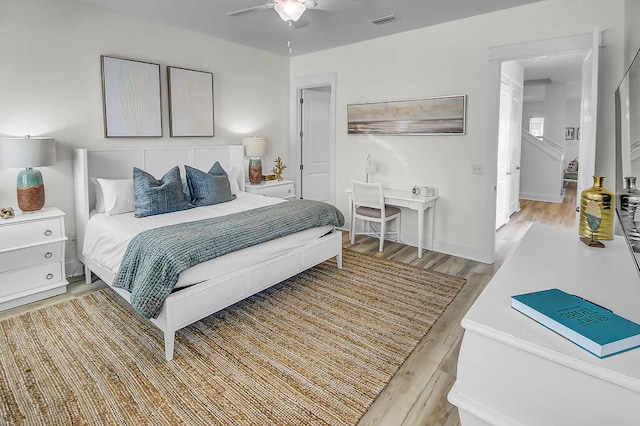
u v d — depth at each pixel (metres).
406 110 4.55
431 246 4.59
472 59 3.98
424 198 4.30
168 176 3.68
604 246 1.65
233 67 4.94
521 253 1.57
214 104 4.77
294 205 3.65
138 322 2.76
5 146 2.95
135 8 3.66
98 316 2.85
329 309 3.01
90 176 3.66
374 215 4.52
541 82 8.50
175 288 2.40
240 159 4.88
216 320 2.82
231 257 2.69
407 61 4.48
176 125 4.38
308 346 2.47
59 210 3.29
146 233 2.65
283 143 5.80
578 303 1.02
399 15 3.85
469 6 3.61
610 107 3.16
